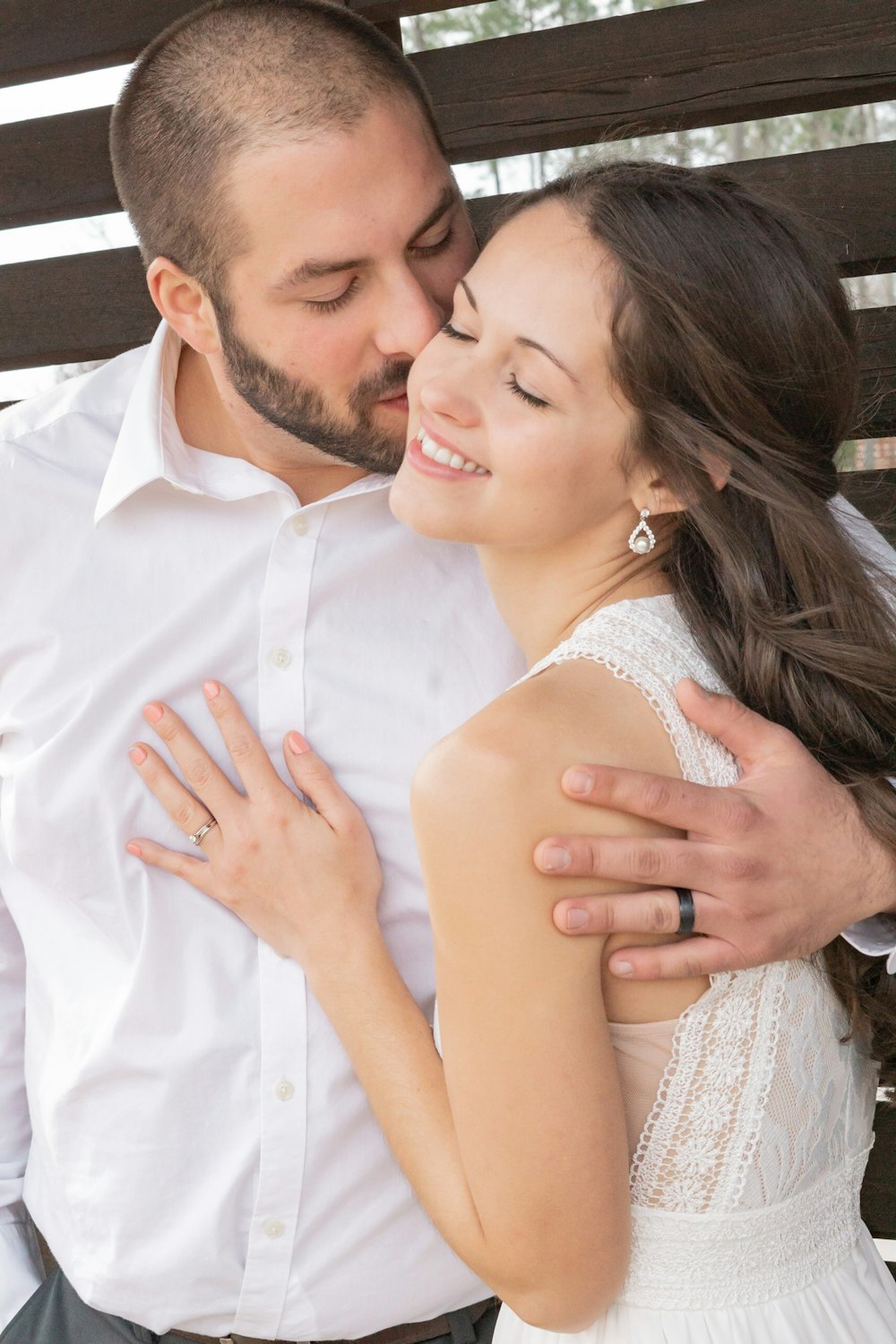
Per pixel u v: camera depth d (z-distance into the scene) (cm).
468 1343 148
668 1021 110
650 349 113
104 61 214
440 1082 124
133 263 216
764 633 121
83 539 149
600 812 105
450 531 121
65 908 148
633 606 121
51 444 152
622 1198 105
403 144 134
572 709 108
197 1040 142
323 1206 142
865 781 117
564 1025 102
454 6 197
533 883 101
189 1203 143
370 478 150
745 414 118
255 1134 142
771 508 121
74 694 147
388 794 148
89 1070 145
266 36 134
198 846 144
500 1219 105
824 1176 120
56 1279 158
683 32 190
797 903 110
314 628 148
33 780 146
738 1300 114
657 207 115
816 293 120
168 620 147
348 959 134
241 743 140
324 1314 143
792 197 192
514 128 197
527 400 116
